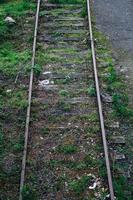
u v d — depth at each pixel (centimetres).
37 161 933
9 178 893
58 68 1275
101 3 1736
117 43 1442
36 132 1019
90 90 1155
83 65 1288
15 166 922
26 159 931
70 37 1447
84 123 1050
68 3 1692
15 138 1002
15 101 1126
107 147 956
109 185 857
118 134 1017
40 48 1380
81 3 1694
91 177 897
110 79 1216
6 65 1290
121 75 1258
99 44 1427
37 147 973
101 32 1508
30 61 1306
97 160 936
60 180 888
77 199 848
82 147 976
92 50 1329
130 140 1002
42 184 879
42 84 1202
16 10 1658
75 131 1023
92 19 1591
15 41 1435
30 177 891
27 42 1419
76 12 1623
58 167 921
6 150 969
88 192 863
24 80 1220
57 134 1014
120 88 1193
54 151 962
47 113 1082
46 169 915
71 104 1116
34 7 1667
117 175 902
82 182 880
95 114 1078
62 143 985
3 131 1026
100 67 1284
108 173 883
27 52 1354
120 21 1591
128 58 1352
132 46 1425
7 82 1217
